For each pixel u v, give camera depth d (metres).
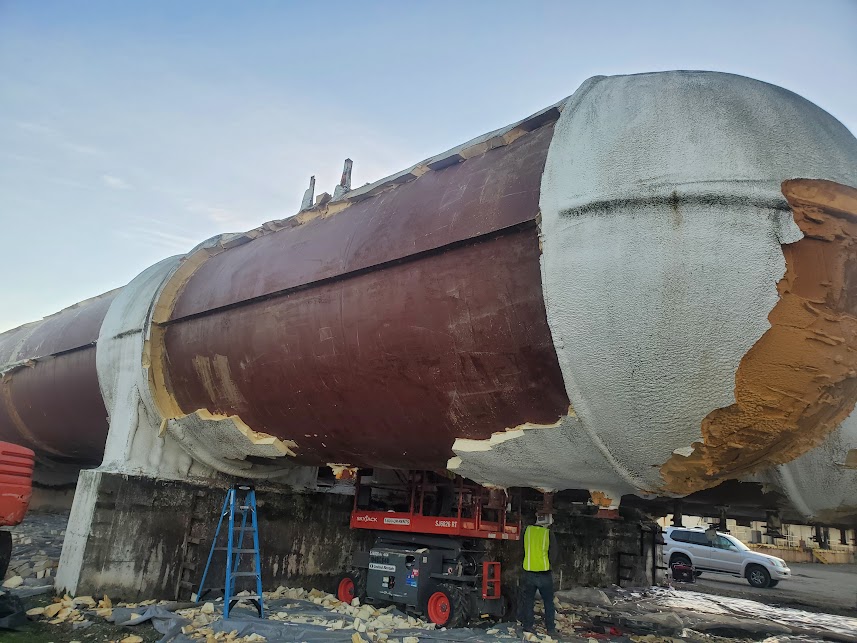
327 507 9.45
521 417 4.62
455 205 4.99
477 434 5.04
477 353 4.62
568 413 4.25
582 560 12.01
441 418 5.20
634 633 8.43
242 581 8.31
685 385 3.77
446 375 4.89
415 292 4.98
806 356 3.67
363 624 6.72
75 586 6.92
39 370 10.34
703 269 3.65
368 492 8.95
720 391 3.74
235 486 7.61
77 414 9.69
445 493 8.31
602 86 4.64
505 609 8.27
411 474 8.22
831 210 3.70
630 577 13.07
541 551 7.49
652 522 13.80
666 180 3.80
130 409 7.87
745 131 3.86
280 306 6.30
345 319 5.55
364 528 8.72
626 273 3.79
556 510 9.96
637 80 4.48
